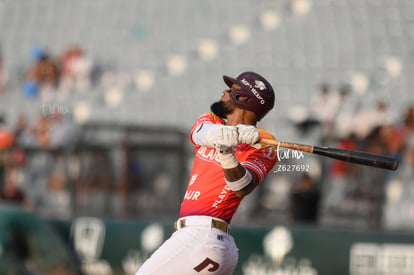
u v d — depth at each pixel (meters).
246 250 30.97
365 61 65.19
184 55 67.44
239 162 13.31
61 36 70.12
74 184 33.69
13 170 34.28
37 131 35.09
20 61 67.31
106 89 62.03
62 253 29.27
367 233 30.00
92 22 71.25
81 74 61.84
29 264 27.61
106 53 68.06
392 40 66.88
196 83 64.94
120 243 32.03
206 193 13.27
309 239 30.45
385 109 41.75
